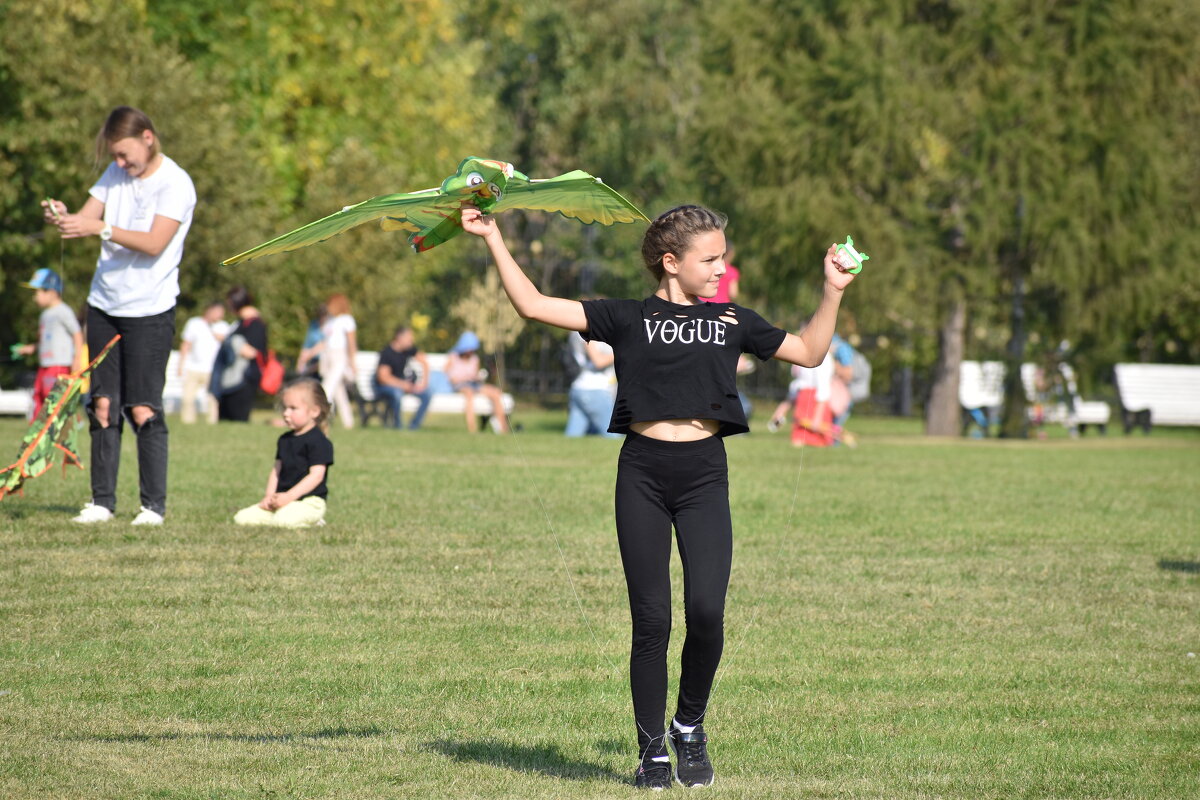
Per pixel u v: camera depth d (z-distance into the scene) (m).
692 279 11.45
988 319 82.62
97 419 22.91
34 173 66.19
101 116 66.31
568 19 120.44
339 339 56.25
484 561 22.03
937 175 73.94
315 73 87.12
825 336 11.38
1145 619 19.34
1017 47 69.00
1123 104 70.06
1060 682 15.69
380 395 62.62
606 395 54.59
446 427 69.75
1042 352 75.69
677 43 120.56
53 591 18.16
